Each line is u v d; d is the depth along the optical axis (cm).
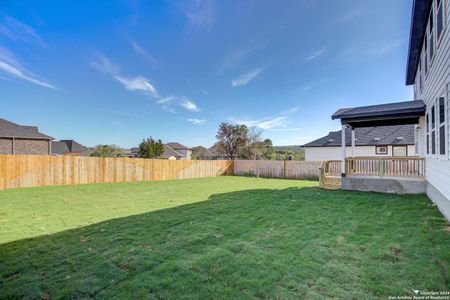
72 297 225
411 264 279
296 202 696
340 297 217
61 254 329
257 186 1166
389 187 846
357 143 1870
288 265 283
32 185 1099
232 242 367
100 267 287
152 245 358
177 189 1049
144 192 954
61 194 895
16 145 2130
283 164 1738
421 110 779
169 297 221
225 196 840
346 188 933
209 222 485
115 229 444
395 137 1761
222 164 1955
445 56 490
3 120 2181
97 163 1292
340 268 273
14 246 361
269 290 230
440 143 546
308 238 379
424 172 796
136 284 245
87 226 468
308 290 229
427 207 579
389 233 395
